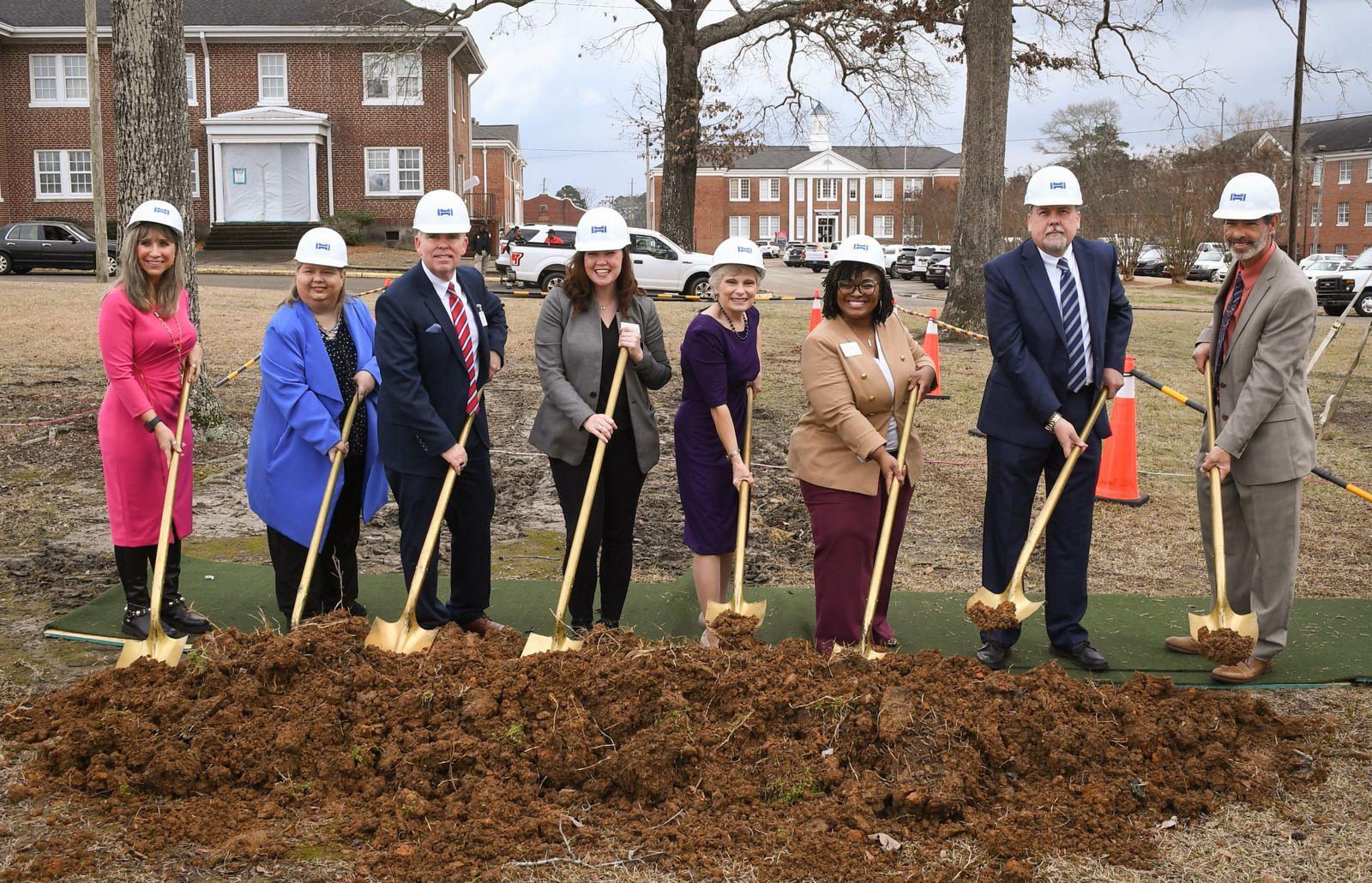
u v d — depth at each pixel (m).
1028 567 6.33
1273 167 43.94
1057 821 3.40
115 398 4.82
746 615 4.46
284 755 3.63
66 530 6.69
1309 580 6.00
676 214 27.44
